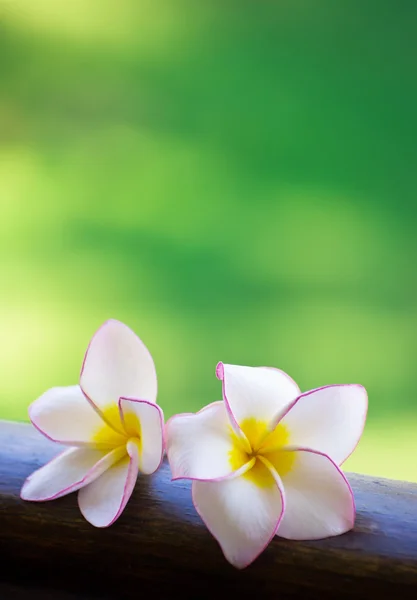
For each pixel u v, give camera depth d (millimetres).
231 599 590
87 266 2473
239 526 579
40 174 3072
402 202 2842
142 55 3955
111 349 616
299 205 2842
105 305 2266
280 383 610
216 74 3797
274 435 601
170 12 4277
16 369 1978
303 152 3191
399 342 2094
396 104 3484
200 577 590
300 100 3561
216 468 586
